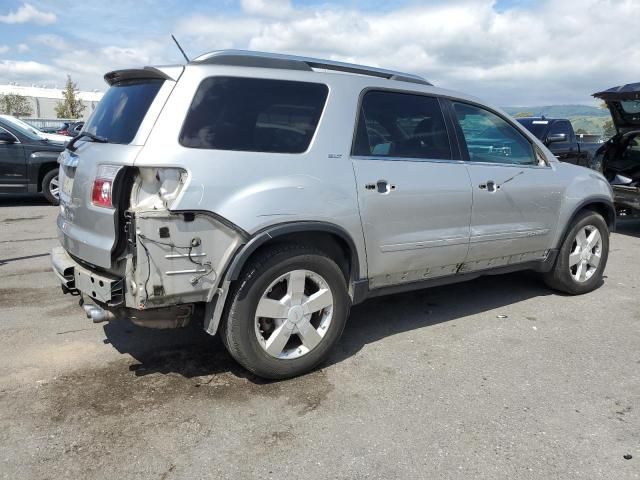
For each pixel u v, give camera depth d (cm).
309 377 365
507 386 356
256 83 344
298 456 280
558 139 747
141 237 299
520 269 507
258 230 326
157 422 308
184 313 329
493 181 450
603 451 288
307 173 347
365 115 387
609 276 627
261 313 339
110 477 262
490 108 473
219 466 271
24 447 283
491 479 264
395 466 273
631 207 873
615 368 385
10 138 1024
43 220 926
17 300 506
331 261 361
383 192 381
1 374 361
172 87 321
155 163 302
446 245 424
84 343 412
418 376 369
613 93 839
